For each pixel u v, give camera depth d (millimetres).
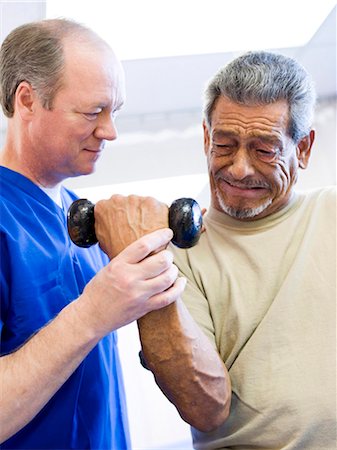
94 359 922
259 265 882
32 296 819
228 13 2107
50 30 832
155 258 581
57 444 862
